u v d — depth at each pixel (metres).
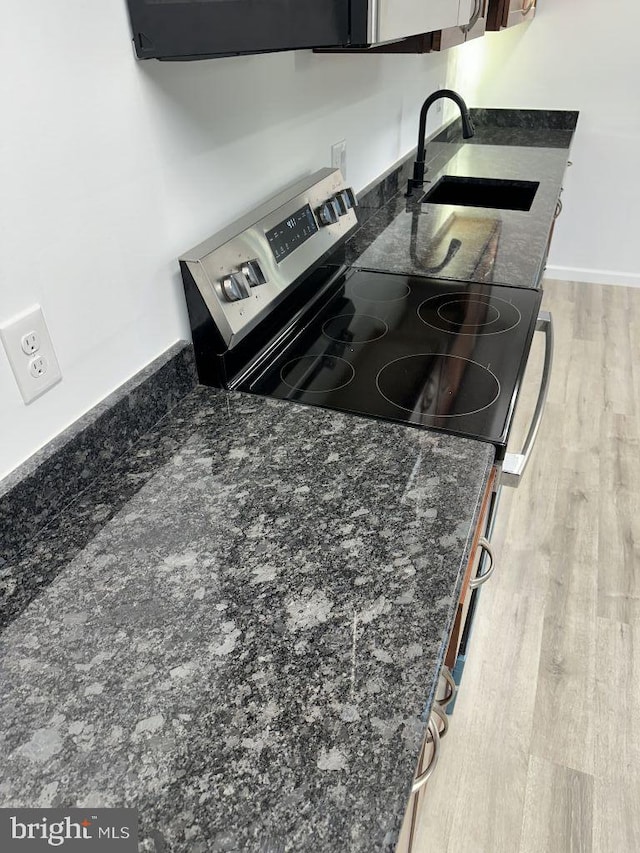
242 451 0.95
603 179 3.31
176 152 0.96
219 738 0.56
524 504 2.05
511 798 1.30
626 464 2.23
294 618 0.67
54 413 0.82
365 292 1.49
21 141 0.69
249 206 1.21
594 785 1.32
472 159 2.59
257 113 1.17
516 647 1.60
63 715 0.58
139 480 0.89
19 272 0.73
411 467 0.90
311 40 0.69
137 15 0.79
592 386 2.68
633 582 1.78
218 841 0.48
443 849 1.23
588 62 3.03
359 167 1.82
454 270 1.59
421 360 1.19
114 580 0.73
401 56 2.02
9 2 0.64
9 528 0.76
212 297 1.01
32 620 0.68
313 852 0.48
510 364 1.17
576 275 3.64
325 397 1.08
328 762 0.53
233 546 0.77
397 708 0.57
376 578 0.71
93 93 0.77
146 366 1.00
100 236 0.84
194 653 0.63
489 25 1.88
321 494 0.85
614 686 1.51
